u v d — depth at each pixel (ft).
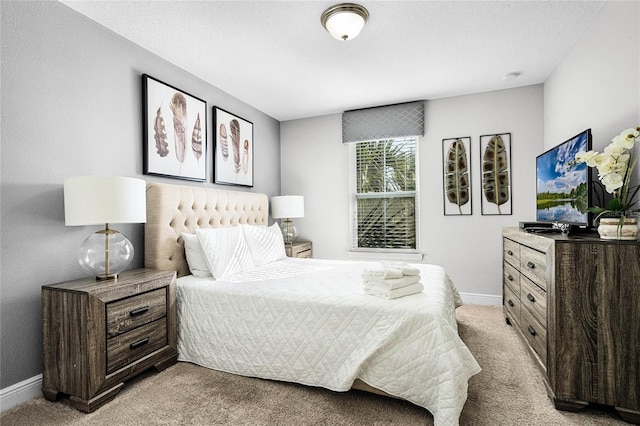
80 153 7.04
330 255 14.70
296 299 6.53
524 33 8.12
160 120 8.93
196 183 10.37
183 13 7.09
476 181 12.32
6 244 5.83
